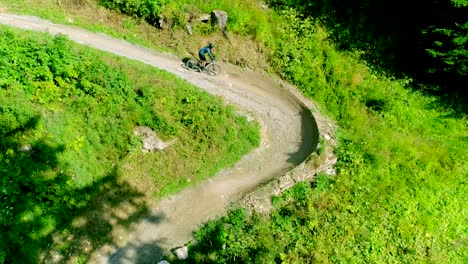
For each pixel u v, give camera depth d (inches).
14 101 621.9
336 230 688.4
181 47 866.8
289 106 844.0
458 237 722.2
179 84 767.7
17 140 605.6
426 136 839.7
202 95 773.3
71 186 626.2
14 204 577.3
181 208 685.9
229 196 711.1
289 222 689.0
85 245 613.0
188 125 738.8
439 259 692.1
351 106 845.2
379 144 794.8
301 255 655.8
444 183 771.4
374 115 846.5
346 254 668.7
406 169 772.6
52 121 644.7
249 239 660.1
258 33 890.1
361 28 920.3
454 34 805.2
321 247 668.7
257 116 807.7
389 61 901.8
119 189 667.4
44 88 655.1
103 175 666.2
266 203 700.7
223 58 879.7
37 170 604.7
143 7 856.9
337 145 787.4
